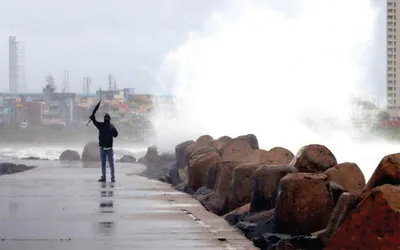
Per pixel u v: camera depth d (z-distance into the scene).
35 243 12.87
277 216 13.29
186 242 12.97
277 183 15.55
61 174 33.62
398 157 11.59
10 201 20.38
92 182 28.50
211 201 18.28
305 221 13.05
